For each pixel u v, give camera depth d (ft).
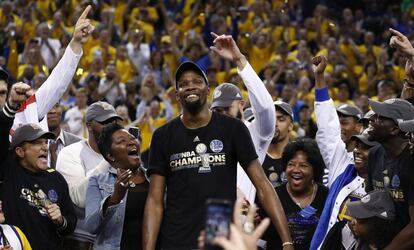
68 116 57.00
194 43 74.33
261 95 28.94
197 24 81.35
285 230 26.53
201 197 26.20
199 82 26.55
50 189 29.53
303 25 84.58
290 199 32.27
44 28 69.62
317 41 79.56
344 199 30.99
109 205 28.45
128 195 29.40
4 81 28.84
